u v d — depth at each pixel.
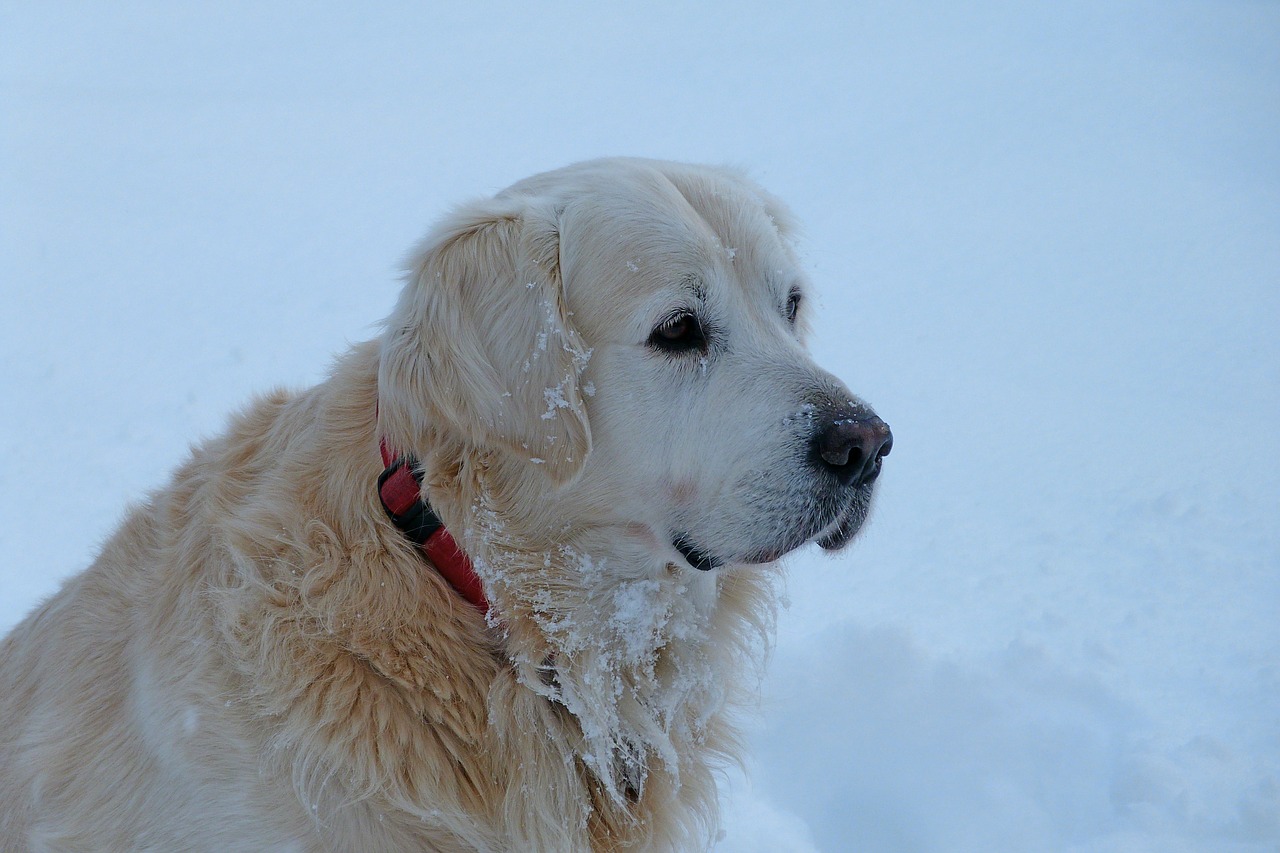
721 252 2.68
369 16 21.77
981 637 4.20
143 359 6.87
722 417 2.56
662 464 2.59
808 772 3.77
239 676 2.44
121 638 2.72
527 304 2.55
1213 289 7.71
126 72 17.11
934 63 15.81
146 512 2.96
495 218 2.61
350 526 2.53
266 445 2.80
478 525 2.55
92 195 10.59
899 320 7.38
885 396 6.25
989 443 5.68
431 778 2.45
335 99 14.88
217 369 6.70
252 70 17.11
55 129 13.35
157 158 11.95
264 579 2.50
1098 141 11.72
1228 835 3.31
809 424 2.50
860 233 9.16
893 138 12.04
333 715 2.38
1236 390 6.17
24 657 3.02
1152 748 3.61
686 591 2.80
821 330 7.23
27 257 8.84
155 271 8.48
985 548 4.77
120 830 2.52
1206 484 5.17
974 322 7.30
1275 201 9.63
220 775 2.41
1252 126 12.09
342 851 2.41
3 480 5.48
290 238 9.21
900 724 3.87
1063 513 5.00
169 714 2.48
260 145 12.38
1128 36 17.11
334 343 7.03
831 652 4.15
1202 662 3.99
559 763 2.64
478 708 2.53
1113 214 9.45
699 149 11.62
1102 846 3.33
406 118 13.55
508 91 15.00
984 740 3.77
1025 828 3.45
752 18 20.20
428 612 2.51
